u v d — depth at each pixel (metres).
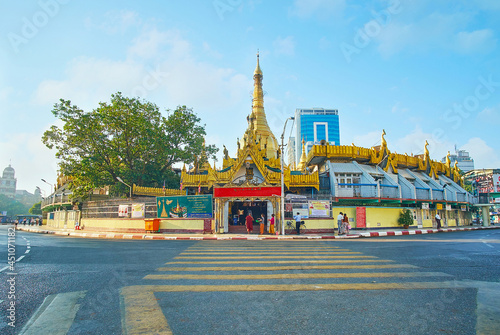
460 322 4.91
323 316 5.17
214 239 22.02
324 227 25.92
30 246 16.52
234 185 25.64
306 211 25.94
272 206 26.69
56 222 47.34
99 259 11.27
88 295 6.45
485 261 10.61
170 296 6.34
